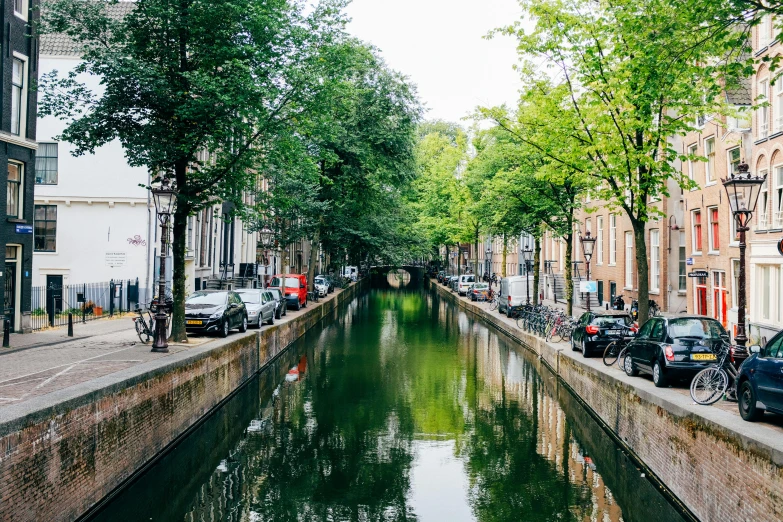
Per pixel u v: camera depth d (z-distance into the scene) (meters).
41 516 7.12
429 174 58.78
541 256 50.59
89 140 15.18
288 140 16.59
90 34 14.97
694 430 8.40
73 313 24.33
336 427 13.80
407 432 13.46
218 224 36.41
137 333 17.25
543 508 9.38
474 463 11.50
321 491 10.15
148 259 27.33
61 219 27.20
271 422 14.18
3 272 17.91
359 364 21.47
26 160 19.12
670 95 12.75
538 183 24.34
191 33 14.95
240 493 10.05
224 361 15.44
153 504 9.59
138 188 27.28
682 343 11.58
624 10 12.37
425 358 22.81
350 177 35.16
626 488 10.26
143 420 10.19
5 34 18.12
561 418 14.61
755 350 8.70
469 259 87.19
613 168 15.36
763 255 20.58
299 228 34.44
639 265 15.40
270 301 24.69
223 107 14.41
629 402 11.55
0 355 13.50
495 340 28.00
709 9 9.86
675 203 29.38
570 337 21.38
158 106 15.21
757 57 20.83
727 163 23.20
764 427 7.53
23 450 6.77
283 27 15.51
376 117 34.09
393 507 9.45
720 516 7.56
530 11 15.36
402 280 100.00
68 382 9.97
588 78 15.16
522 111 19.42
